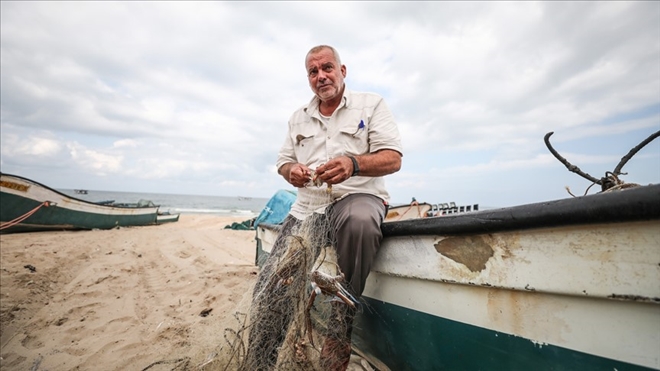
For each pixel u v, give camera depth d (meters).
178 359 2.23
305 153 2.48
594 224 1.09
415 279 1.82
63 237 8.93
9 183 9.62
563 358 1.24
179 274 5.01
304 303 1.79
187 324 3.01
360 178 2.19
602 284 1.10
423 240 1.72
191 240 9.27
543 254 1.25
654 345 1.02
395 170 2.12
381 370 2.14
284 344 1.81
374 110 2.25
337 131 2.27
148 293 4.11
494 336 1.46
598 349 1.14
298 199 2.49
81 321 3.22
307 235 1.94
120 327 3.08
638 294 1.02
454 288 1.62
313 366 1.76
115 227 13.21
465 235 1.52
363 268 1.88
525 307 1.35
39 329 3.02
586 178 2.09
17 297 3.74
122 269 5.30
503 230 1.34
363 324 2.27
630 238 1.03
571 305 1.21
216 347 2.22
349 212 1.89
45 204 10.41
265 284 2.02
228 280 4.59
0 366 2.41
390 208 6.00
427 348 1.77
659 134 1.79
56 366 2.39
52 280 4.57
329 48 2.35
